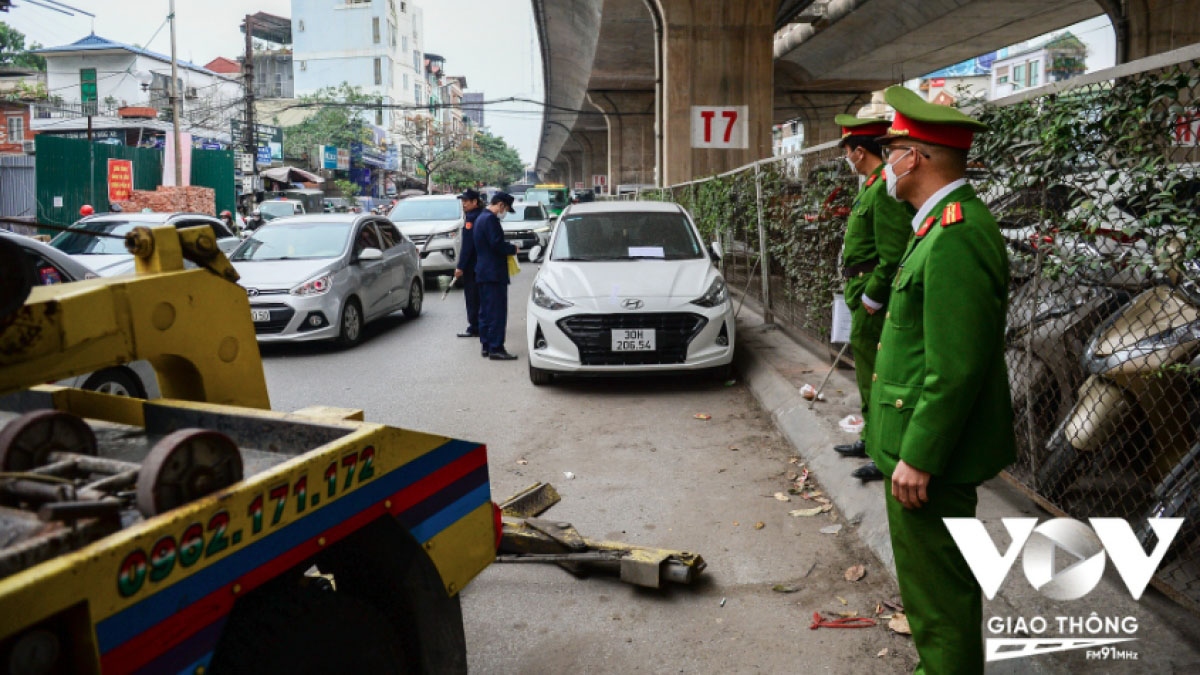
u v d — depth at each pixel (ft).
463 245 36.70
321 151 190.08
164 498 6.10
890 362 8.77
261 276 33.78
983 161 15.12
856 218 16.33
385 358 32.94
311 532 7.14
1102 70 11.64
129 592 5.61
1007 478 15.42
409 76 301.63
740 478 18.47
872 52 138.41
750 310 38.27
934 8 111.45
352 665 7.67
